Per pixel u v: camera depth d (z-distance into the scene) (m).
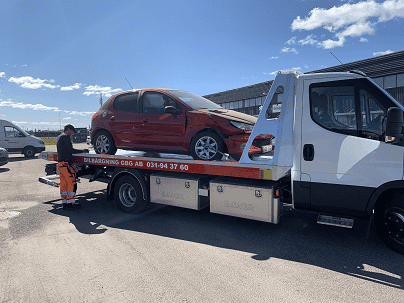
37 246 4.07
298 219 5.08
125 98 5.98
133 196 5.78
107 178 6.11
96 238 4.34
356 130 3.58
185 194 5.00
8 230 4.78
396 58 17.30
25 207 6.29
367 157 3.49
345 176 3.63
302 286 2.93
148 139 5.52
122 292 2.86
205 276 3.15
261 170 4.04
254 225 4.81
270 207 4.15
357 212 3.62
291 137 3.94
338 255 3.64
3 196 7.48
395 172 3.34
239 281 3.04
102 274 3.23
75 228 4.83
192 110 5.04
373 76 18.36
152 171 5.47
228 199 4.51
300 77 3.90
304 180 3.88
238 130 4.55
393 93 17.78
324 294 2.78
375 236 4.24
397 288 2.88
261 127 4.11
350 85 3.61
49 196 7.43
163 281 3.06
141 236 4.40
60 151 5.92
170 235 4.42
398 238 3.51
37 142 18.70
